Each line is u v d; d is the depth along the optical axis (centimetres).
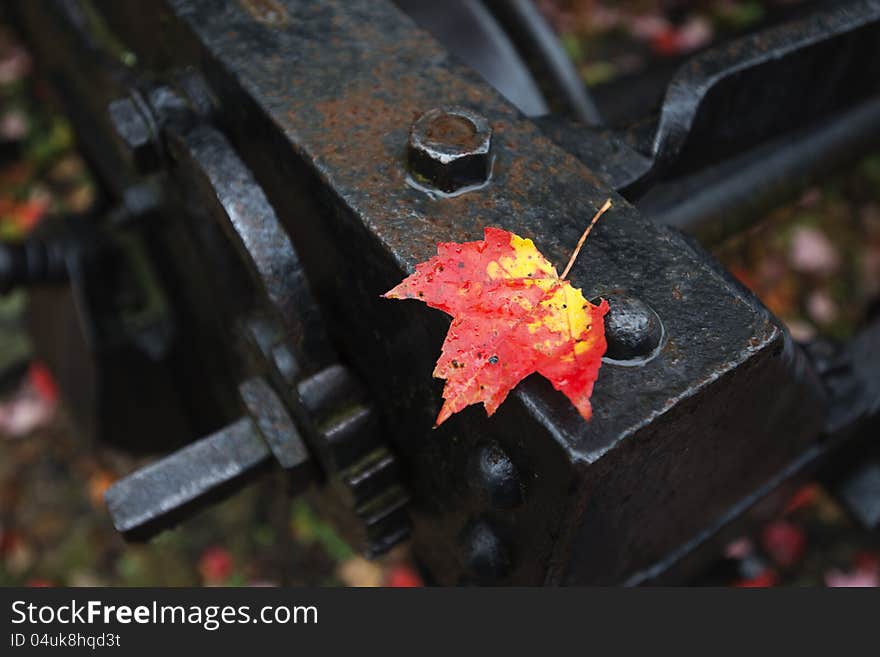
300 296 72
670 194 80
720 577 100
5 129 184
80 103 101
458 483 71
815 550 129
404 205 68
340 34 75
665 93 74
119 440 121
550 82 90
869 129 86
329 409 74
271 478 104
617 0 219
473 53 87
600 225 68
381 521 76
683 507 73
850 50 79
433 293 65
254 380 77
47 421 144
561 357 64
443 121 69
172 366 110
